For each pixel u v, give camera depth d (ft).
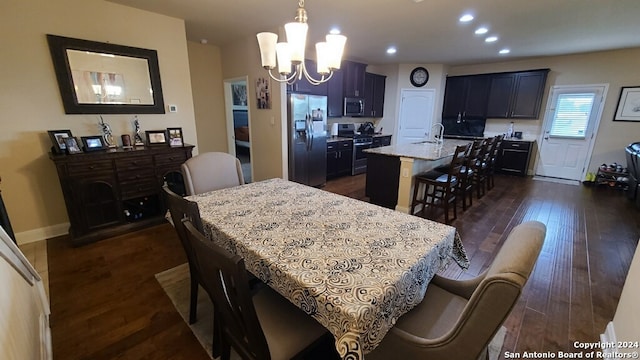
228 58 15.71
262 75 13.94
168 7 10.11
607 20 10.88
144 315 6.11
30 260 8.18
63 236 9.72
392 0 9.18
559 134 18.69
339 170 18.97
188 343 5.41
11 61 8.32
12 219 8.96
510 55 17.83
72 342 5.38
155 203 10.85
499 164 20.44
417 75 21.47
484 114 20.85
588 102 17.46
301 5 5.47
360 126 22.34
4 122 8.46
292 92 14.98
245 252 4.24
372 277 3.44
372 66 22.76
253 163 15.93
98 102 9.87
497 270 2.74
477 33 12.84
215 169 7.75
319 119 16.01
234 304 3.32
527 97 19.01
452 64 21.42
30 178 9.09
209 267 3.31
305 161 15.71
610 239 9.78
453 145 14.93
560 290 7.00
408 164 11.53
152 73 10.87
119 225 9.83
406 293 3.60
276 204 6.07
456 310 4.23
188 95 12.01
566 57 17.74
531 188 16.30
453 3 9.38
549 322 5.92
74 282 7.19
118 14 9.89
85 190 8.98
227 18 11.22
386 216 5.43
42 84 8.86
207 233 5.16
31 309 4.73
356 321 2.82
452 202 12.96
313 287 3.26
